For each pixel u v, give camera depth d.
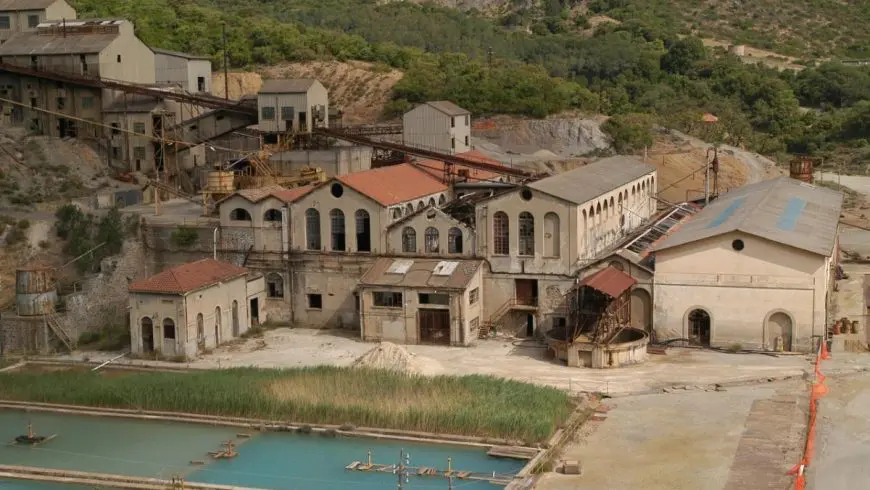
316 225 94.56
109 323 93.56
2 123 129.50
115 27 129.75
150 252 99.31
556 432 65.50
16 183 114.44
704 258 84.31
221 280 89.06
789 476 57.72
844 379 75.25
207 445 66.00
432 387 72.06
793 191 109.69
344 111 171.88
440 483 58.97
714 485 56.88
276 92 122.81
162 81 143.50
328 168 112.50
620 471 59.44
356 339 90.62
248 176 109.00
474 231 90.81
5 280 97.88
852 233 136.62
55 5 135.88
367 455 63.59
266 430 68.12
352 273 93.50
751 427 65.56
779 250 82.31
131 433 68.56
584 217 90.69
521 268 89.88
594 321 84.12
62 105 130.00
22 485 61.00
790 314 82.56
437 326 88.38
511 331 90.81
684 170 153.75
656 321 86.19
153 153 126.94
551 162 145.75
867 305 96.00
